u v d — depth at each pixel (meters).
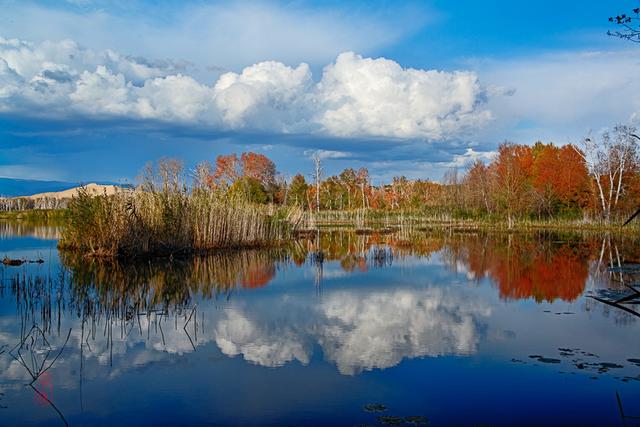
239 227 29.62
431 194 72.06
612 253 27.44
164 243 24.59
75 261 23.00
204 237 27.00
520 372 9.10
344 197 72.56
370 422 7.17
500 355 10.06
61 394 8.29
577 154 54.44
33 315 13.30
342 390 8.34
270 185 65.25
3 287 17.02
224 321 12.79
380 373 9.09
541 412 7.47
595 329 11.96
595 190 51.19
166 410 7.68
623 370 9.18
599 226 47.81
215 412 7.56
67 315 13.35
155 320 12.84
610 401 7.84
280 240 33.62
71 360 9.89
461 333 11.68
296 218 42.62
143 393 8.30
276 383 8.67
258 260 24.36
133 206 24.30
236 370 9.30
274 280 18.84
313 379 8.83
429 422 7.15
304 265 22.86
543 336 11.39
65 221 27.56
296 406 7.75
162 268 21.38
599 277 19.36
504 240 36.06
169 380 8.84
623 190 48.28
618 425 7.04
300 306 14.47
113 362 9.75
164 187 25.77
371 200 73.94
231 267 22.00
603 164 49.19
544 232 43.78
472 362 9.66
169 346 10.73
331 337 11.37
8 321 12.70
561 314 13.49
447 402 7.84
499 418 7.29
